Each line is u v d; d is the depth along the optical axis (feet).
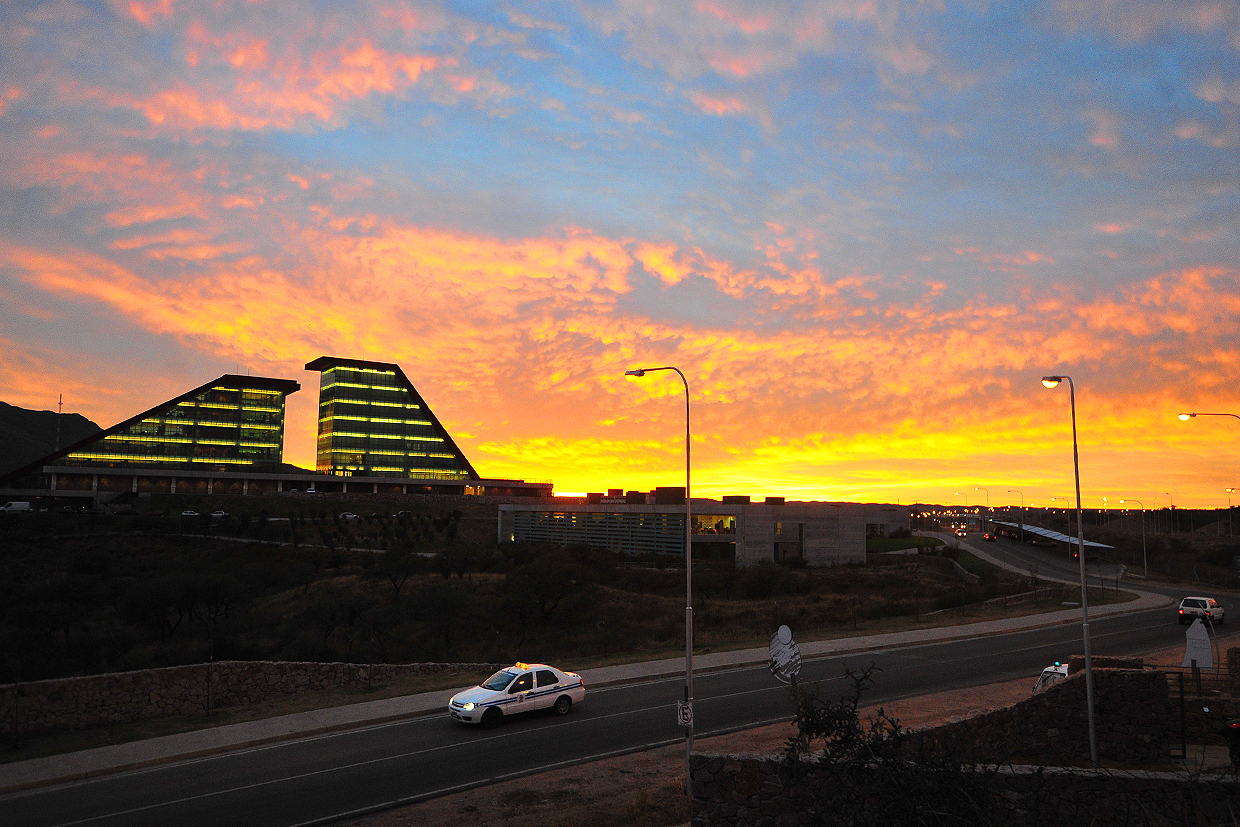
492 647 139.54
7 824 49.08
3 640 128.77
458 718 71.92
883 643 116.98
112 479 541.34
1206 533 483.92
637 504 279.49
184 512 429.38
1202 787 34.35
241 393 596.70
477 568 231.30
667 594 194.18
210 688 82.28
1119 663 70.03
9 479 517.14
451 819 48.85
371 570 221.25
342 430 637.30
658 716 75.10
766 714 74.95
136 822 48.96
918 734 52.60
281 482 588.09
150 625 156.35
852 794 30.55
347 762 61.52
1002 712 56.08
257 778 57.77
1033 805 36.11
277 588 222.69
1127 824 31.76
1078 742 55.72
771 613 160.66
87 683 74.84
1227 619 149.79
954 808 28.60
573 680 78.59
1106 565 316.19
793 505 278.87
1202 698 59.57
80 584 191.11
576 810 50.01
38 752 64.54
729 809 38.81
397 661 123.85
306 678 90.33
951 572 279.69
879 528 443.73
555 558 204.44
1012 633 130.93
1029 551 378.32
